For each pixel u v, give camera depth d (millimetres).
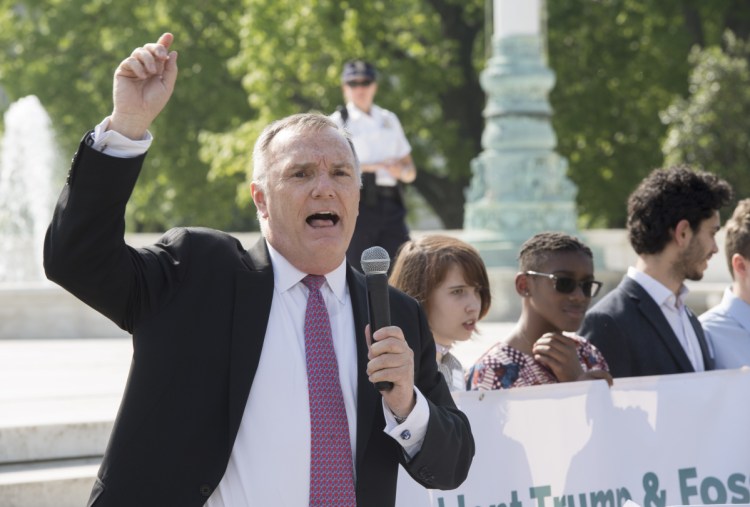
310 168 3842
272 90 27797
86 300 3617
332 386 3828
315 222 3863
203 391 3699
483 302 5695
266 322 3812
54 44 31938
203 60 30875
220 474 3646
